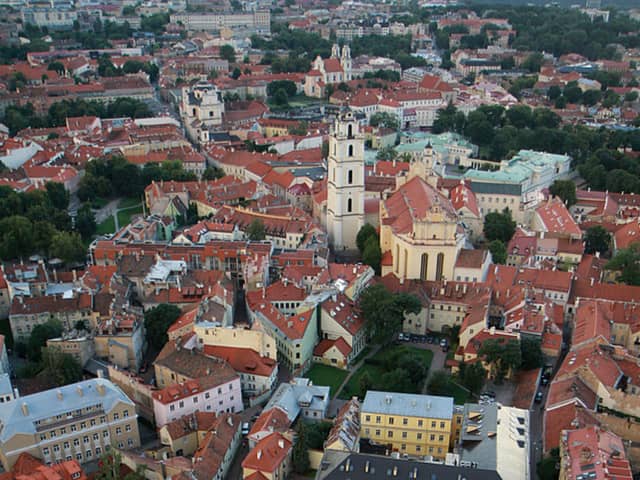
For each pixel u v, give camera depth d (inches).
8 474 6894.7
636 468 7037.4
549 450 7101.4
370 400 7721.5
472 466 6609.3
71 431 7342.5
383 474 6471.5
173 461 7012.8
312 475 7253.9
